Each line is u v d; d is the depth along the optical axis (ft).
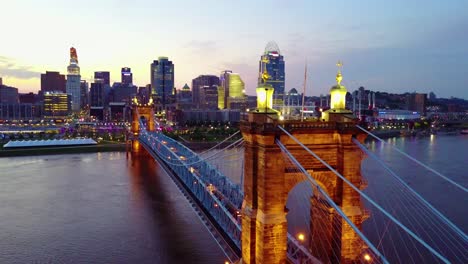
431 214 249.96
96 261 191.93
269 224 105.50
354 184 112.27
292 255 129.70
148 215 267.18
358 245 111.24
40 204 301.43
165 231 232.53
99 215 269.23
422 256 184.44
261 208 108.17
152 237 222.89
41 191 347.97
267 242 105.70
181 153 366.43
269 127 104.94
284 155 108.58
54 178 410.31
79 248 208.95
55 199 317.01
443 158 543.39
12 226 247.29
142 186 365.81
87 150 655.35
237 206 170.60
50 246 212.84
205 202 184.34
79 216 267.59
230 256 158.10
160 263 188.24
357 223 111.24
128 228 239.71
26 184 379.35
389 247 193.67
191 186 217.97
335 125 112.37
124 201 307.99
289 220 227.61
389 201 281.74
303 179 111.45
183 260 190.80
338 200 112.98
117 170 463.42
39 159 563.07
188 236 223.51
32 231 237.45
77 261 192.65
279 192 106.93
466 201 286.46
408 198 291.38
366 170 412.16
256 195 112.37
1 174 435.53
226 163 437.58
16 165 504.43
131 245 211.61
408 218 240.94
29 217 266.98
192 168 229.66
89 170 463.01
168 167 307.99
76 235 229.04
